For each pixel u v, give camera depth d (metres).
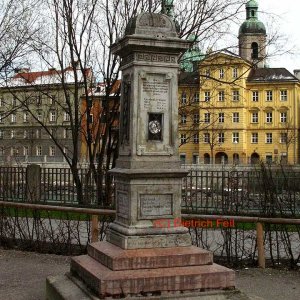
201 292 6.27
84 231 11.95
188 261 6.59
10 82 29.48
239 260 10.36
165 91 7.22
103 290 6.00
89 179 19.73
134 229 6.80
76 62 22.52
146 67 7.13
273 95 71.94
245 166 37.12
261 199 12.71
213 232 11.07
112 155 24.89
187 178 18.38
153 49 7.13
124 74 7.55
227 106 70.88
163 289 6.17
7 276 9.29
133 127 7.02
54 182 21.75
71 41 21.56
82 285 6.62
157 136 7.14
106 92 21.55
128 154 7.12
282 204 12.37
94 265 6.75
